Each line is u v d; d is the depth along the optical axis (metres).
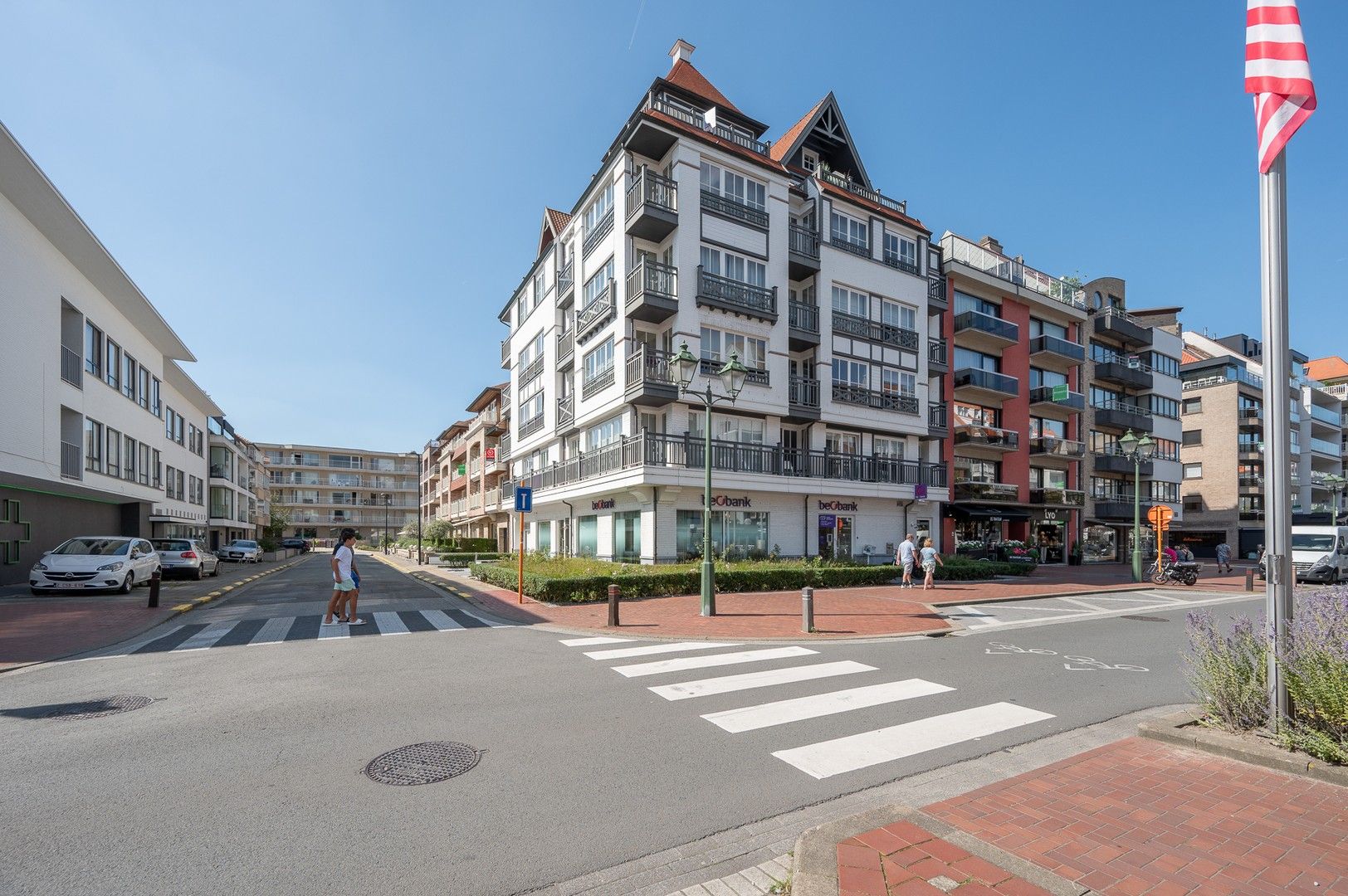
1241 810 3.84
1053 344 33.12
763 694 6.78
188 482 39.03
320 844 3.60
